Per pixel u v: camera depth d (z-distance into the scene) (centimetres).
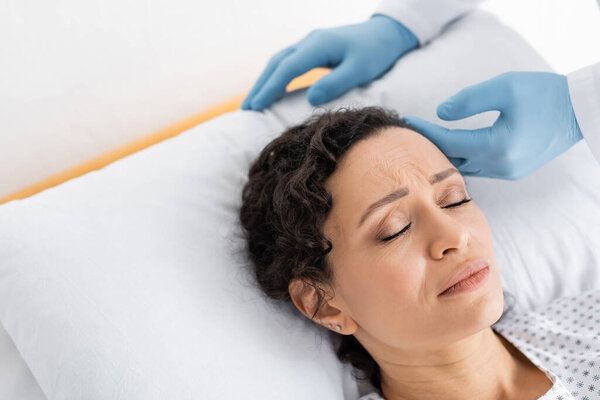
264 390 84
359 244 79
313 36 119
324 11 149
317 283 84
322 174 83
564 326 98
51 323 80
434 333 78
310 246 81
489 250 81
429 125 98
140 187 96
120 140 126
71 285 83
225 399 81
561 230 108
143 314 83
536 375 91
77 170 116
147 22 123
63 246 86
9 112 113
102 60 120
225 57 136
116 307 82
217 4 131
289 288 88
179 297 86
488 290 76
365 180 80
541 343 96
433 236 76
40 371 80
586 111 94
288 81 113
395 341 81
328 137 85
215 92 137
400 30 119
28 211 90
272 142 94
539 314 103
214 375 82
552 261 108
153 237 91
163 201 95
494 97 94
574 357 91
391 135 85
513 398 89
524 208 108
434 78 112
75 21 116
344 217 80
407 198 79
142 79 126
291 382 87
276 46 144
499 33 120
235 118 112
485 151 96
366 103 110
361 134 85
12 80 112
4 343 88
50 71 115
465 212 82
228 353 84
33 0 111
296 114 111
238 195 101
